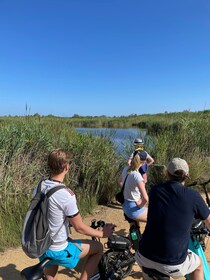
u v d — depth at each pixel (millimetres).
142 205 4812
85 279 3492
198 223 3609
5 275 4488
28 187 6438
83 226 3225
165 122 13070
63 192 3129
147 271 3020
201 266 3162
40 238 3041
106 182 7926
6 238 5395
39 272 2906
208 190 8789
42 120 8773
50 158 3236
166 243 2877
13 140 6699
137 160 5004
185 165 3076
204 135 11344
